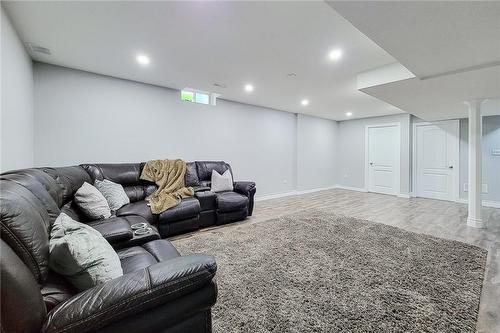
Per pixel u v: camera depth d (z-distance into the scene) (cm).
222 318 148
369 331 138
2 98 178
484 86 290
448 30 167
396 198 577
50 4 176
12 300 69
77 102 316
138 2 174
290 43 236
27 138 254
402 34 174
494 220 385
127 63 292
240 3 175
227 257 236
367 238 289
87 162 326
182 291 97
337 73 319
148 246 170
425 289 181
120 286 89
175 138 412
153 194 328
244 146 520
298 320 147
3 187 97
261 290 179
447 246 265
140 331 89
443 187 561
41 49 253
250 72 320
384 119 646
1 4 174
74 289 104
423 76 261
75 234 110
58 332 75
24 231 85
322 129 704
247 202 382
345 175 739
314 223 353
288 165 619
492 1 135
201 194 345
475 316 151
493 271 212
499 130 489
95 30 214
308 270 209
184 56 270
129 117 361
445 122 557
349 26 205
